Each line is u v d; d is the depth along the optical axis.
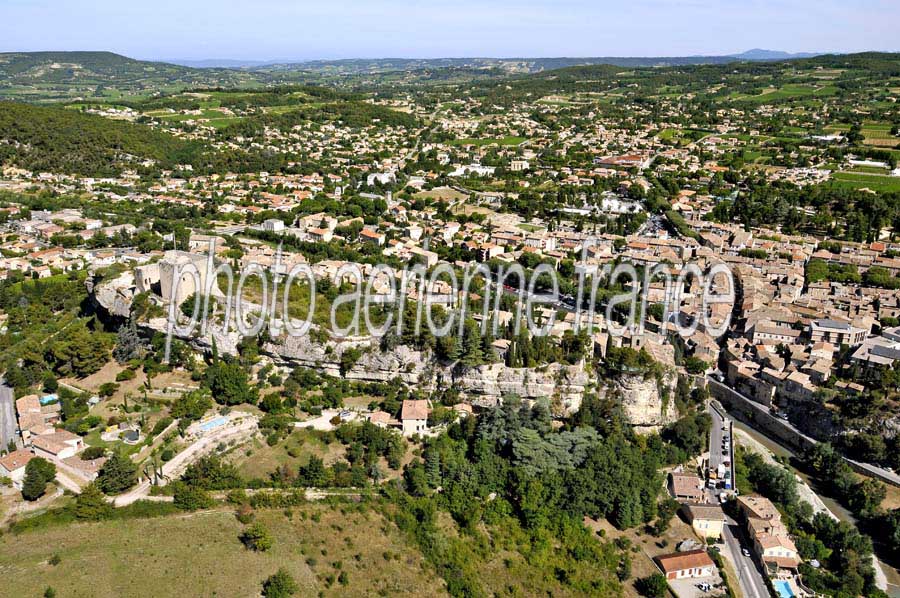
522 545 155.12
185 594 125.00
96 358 191.62
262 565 134.38
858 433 195.88
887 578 158.25
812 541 163.62
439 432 181.50
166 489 147.88
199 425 168.12
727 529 169.75
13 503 140.88
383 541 147.50
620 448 179.12
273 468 161.50
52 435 158.50
